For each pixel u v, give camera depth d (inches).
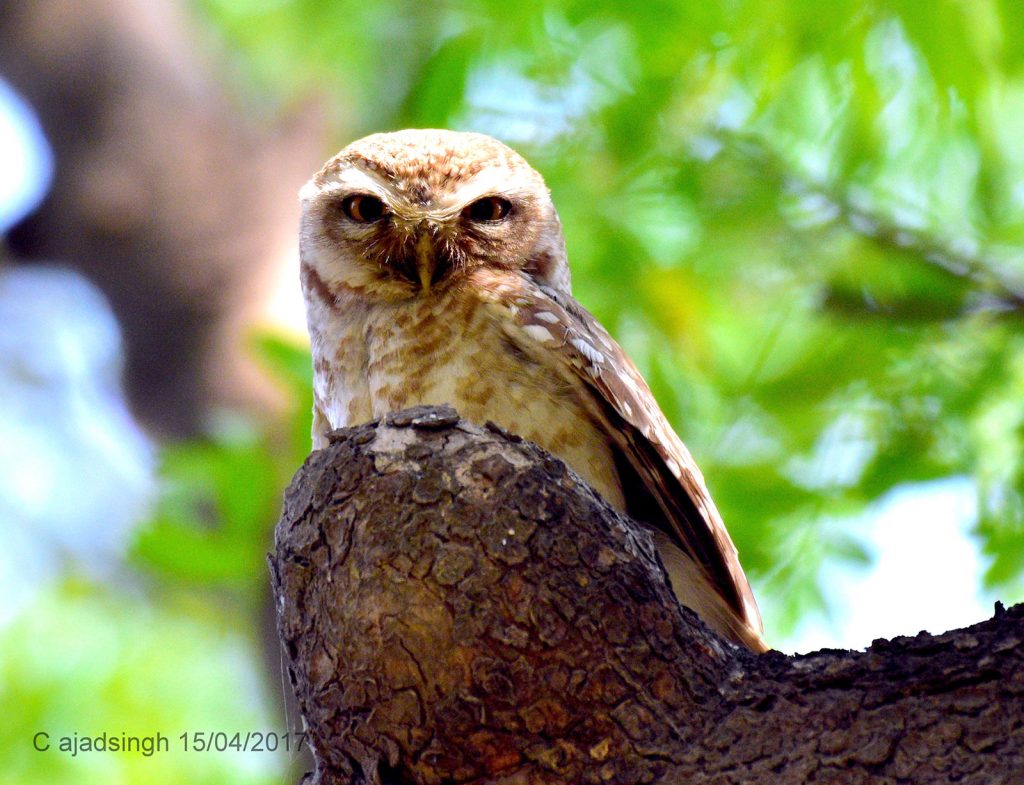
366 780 204.1
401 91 493.7
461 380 313.3
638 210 470.3
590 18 424.5
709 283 474.6
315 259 355.9
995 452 405.7
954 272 428.1
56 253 592.7
